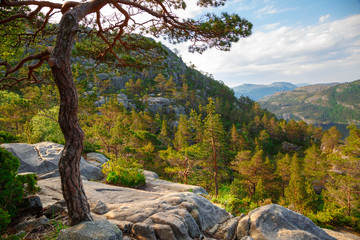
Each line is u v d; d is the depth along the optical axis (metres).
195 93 117.00
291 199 29.95
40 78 8.53
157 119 83.62
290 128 88.75
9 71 5.60
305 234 5.54
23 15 5.96
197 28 5.64
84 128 27.97
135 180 11.73
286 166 43.34
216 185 25.83
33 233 4.64
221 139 26.38
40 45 8.59
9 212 5.23
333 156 30.39
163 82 120.50
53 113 22.69
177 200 6.77
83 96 21.70
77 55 7.28
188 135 61.34
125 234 4.86
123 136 29.45
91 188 8.27
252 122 96.19
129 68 8.25
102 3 4.37
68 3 4.52
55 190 7.89
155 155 37.84
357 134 26.80
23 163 11.38
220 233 6.13
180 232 5.07
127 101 95.88
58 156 12.86
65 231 3.74
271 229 5.73
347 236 7.65
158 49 7.48
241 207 12.98
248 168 39.50
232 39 5.82
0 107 34.50
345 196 26.17
